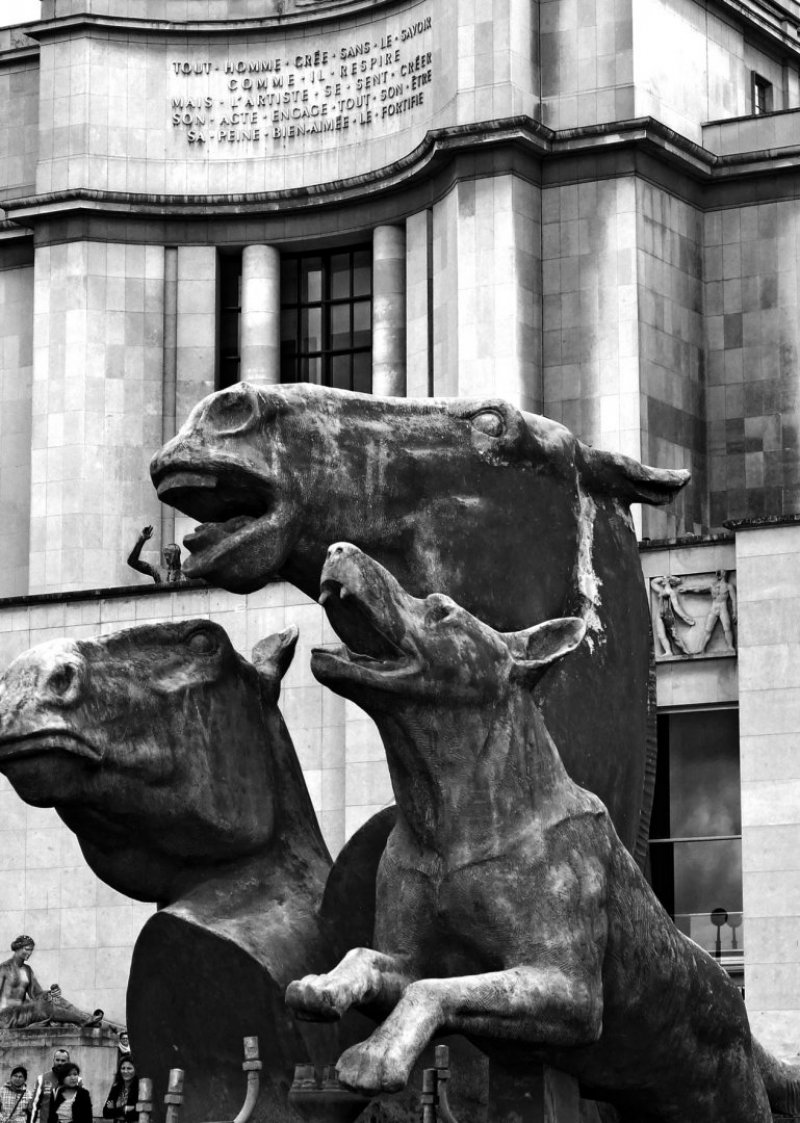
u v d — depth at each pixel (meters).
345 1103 7.82
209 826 8.48
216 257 42.78
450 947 7.62
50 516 41.66
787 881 28.80
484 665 7.48
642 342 38.28
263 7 43.31
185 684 8.50
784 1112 9.61
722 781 30.69
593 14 39.31
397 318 41.22
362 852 8.20
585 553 8.67
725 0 41.47
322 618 30.39
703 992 8.24
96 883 31.88
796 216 39.84
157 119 43.34
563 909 7.51
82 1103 21.58
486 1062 8.24
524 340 38.25
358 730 29.86
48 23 43.56
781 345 39.72
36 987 29.48
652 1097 8.34
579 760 8.42
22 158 44.59
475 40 39.28
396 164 40.38
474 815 7.53
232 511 7.98
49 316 42.44
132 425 42.06
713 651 30.52
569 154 38.84
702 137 40.56
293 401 8.00
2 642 33.22
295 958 8.30
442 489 8.27
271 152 42.91
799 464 39.44
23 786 8.14
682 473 8.98
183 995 8.41
